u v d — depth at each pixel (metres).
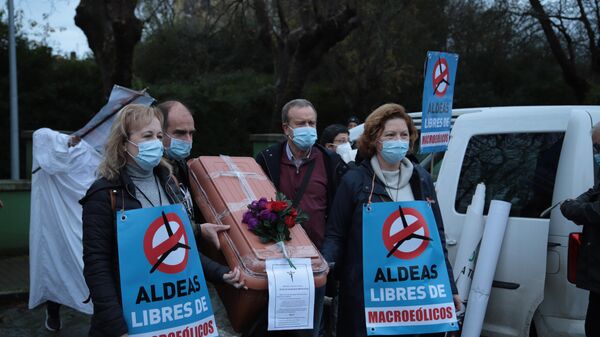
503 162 4.60
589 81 23.28
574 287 4.12
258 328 3.23
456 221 4.70
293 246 3.22
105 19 12.78
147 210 2.81
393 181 3.60
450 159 4.87
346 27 15.53
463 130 4.86
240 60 26.75
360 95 23.05
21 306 6.91
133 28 12.48
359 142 3.64
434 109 4.65
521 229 4.32
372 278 3.43
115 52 12.58
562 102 24.70
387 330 3.39
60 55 17.48
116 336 2.68
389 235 3.45
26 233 9.17
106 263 2.75
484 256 4.27
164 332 2.79
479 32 23.39
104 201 2.77
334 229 3.58
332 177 4.24
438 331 3.42
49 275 5.60
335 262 3.51
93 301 2.72
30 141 9.98
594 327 3.89
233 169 3.62
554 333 4.20
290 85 16.31
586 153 4.18
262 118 20.36
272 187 3.60
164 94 19.39
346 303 3.55
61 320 6.36
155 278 2.79
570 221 4.13
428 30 23.39
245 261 3.11
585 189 4.12
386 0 18.91
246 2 17.78
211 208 3.42
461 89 24.89
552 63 25.44
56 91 16.25
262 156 4.32
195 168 3.64
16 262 8.68
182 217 2.94
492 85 25.53
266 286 3.08
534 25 21.77
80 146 5.45
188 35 21.02
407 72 23.14
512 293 4.33
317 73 24.97
